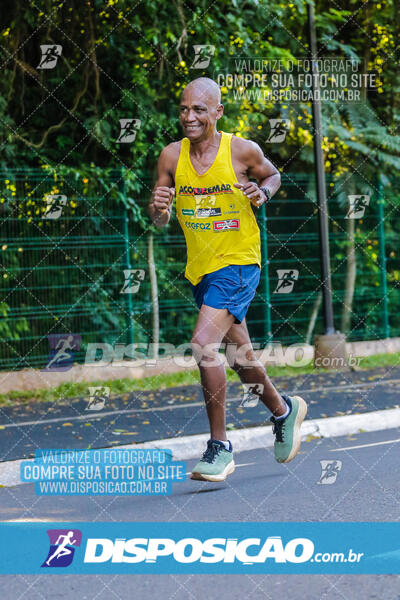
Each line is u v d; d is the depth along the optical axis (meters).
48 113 13.41
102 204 12.84
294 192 14.70
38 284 12.34
